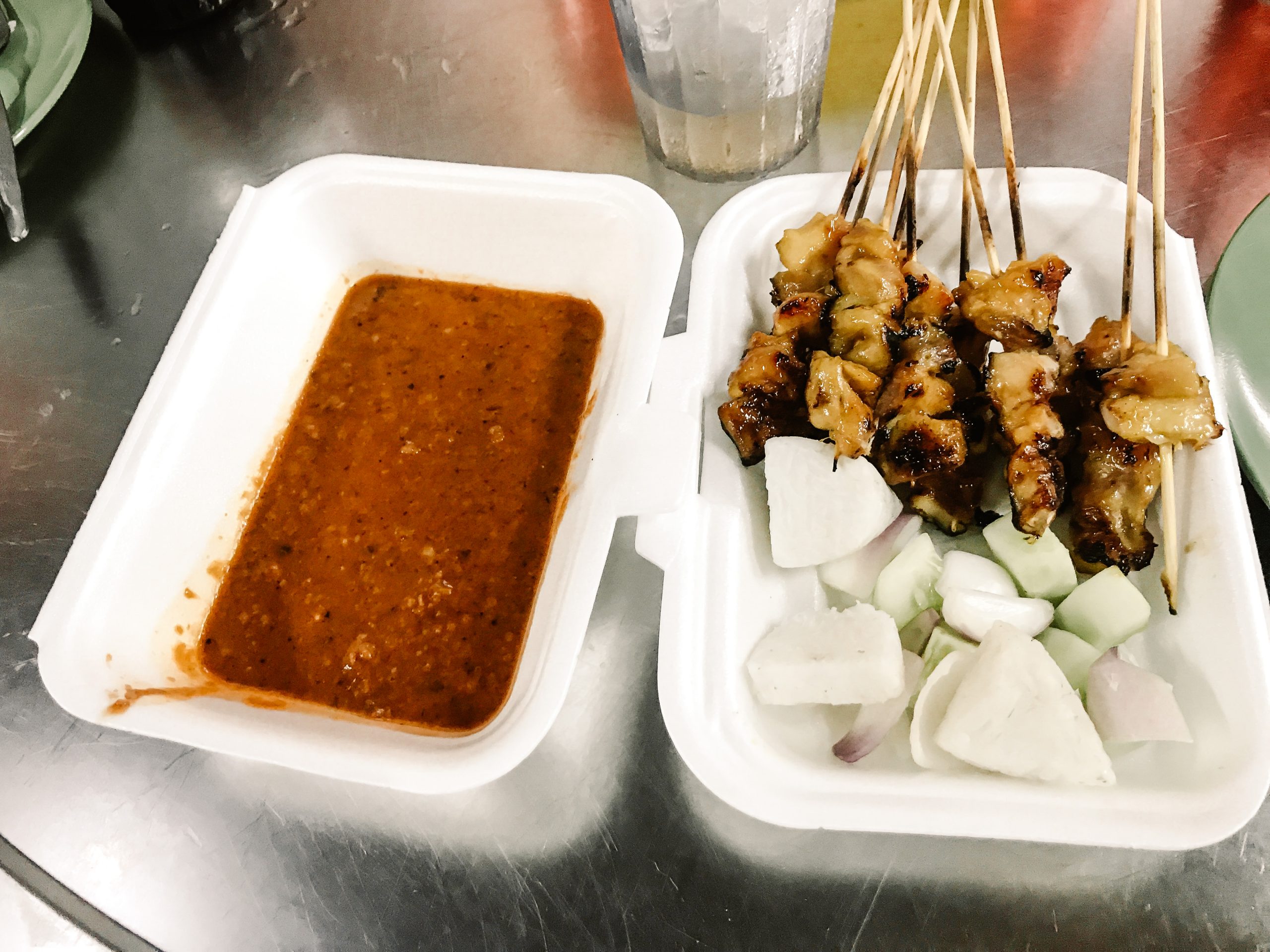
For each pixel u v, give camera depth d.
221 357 0.27
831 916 0.23
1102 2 0.35
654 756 0.25
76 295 0.33
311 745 0.21
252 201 0.28
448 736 0.24
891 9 0.35
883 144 0.26
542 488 0.28
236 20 0.39
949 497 0.25
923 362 0.24
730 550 0.24
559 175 0.28
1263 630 0.21
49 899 0.25
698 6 0.26
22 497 0.30
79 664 0.23
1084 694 0.22
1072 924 0.22
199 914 0.24
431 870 0.24
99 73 0.38
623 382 0.24
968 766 0.21
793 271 0.26
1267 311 0.25
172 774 0.26
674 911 0.23
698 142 0.31
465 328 0.30
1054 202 0.27
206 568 0.27
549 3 0.38
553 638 0.21
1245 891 0.22
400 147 0.35
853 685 0.22
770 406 0.25
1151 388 0.22
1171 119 0.32
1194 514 0.23
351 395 0.30
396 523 0.28
